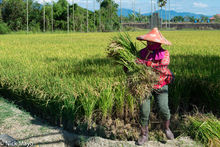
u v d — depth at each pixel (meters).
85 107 3.33
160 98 2.97
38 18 53.44
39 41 15.32
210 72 4.09
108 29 58.75
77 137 3.20
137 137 3.24
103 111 3.38
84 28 57.44
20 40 16.78
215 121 3.23
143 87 2.74
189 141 3.04
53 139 3.14
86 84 3.53
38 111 4.11
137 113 3.54
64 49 9.43
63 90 3.44
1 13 50.38
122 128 3.35
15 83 4.26
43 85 3.74
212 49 8.61
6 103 4.43
